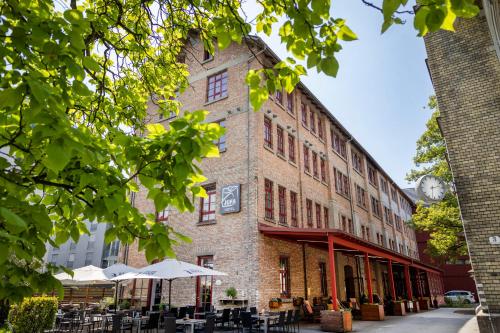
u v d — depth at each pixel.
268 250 15.51
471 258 8.45
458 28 9.98
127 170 2.75
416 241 45.81
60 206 2.71
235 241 15.49
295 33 2.69
